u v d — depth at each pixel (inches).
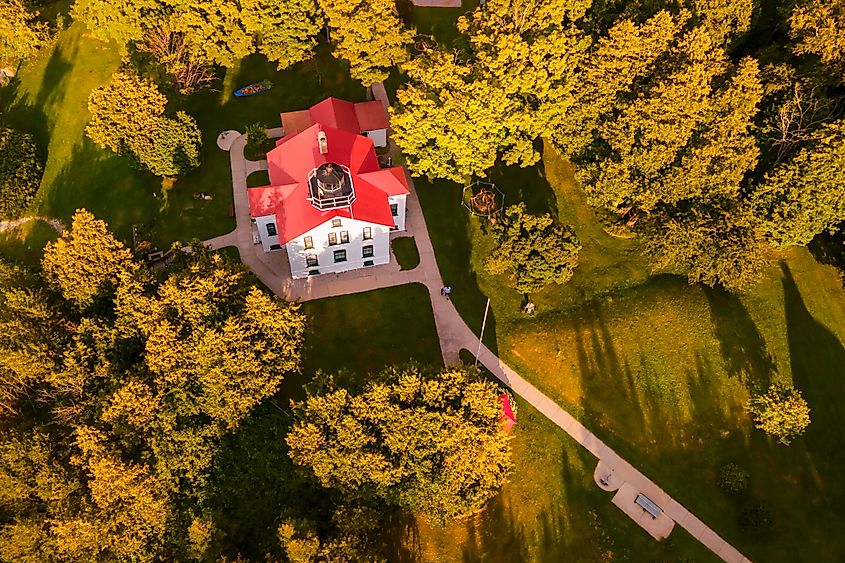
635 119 2226.9
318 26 2785.4
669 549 1945.1
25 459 1861.5
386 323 2401.6
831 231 2285.9
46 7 3427.7
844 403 2180.1
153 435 1882.4
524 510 2050.9
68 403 1988.2
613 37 2246.6
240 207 2701.8
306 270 2481.5
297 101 3058.6
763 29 2682.1
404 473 1782.7
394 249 2593.5
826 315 2380.7
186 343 1861.5
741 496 2016.5
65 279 1988.2
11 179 2726.4
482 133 2373.3
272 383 1926.7
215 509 1914.4
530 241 2193.7
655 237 2338.8
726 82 2215.8
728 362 2269.9
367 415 1765.5
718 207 2269.9
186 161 2672.2
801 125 2274.9
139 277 2014.0
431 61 2437.3
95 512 1807.3
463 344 2367.1
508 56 2274.9
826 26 2269.9
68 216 2746.1
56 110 3036.4
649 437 2155.5
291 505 1956.2
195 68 2947.8
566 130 2492.6
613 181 2341.3
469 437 1760.6
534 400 2252.7
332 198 2231.8
